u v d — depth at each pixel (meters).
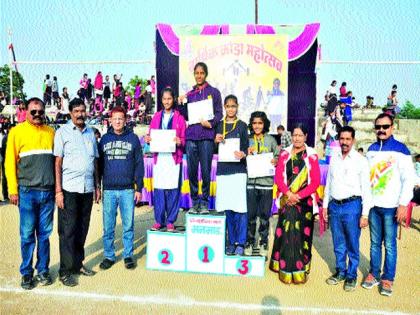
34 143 4.05
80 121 4.30
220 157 4.65
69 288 4.18
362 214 4.13
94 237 6.14
